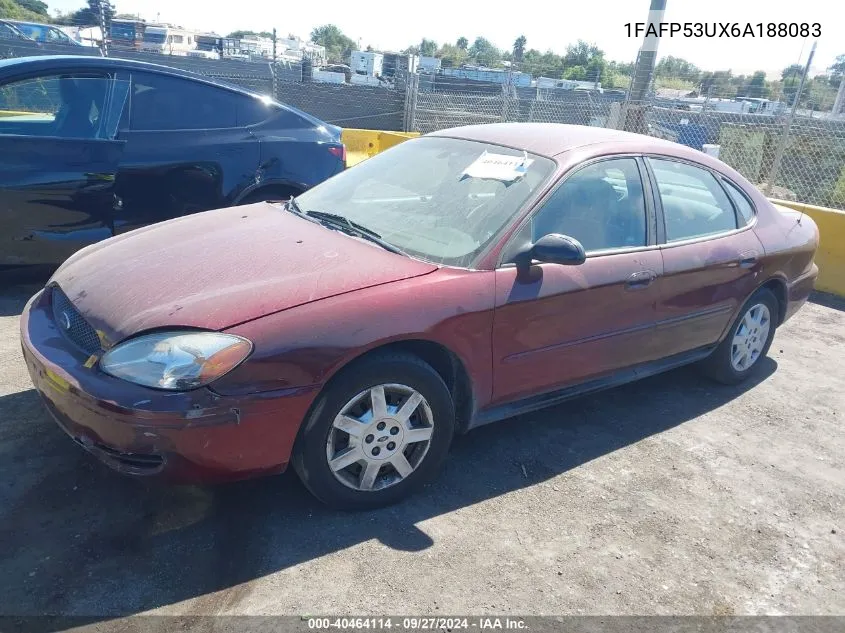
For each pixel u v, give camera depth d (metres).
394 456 2.93
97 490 2.92
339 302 2.70
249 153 5.50
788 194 11.55
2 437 3.21
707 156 4.34
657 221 3.80
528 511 3.09
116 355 2.53
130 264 3.04
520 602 2.54
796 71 11.50
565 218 3.40
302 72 18.73
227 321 2.55
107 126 4.99
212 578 2.51
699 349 4.32
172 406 2.41
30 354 2.78
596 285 3.41
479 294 3.01
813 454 3.90
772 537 3.11
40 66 4.86
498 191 3.39
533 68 17.36
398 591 2.53
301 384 2.59
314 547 2.71
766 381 4.90
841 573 2.92
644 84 9.23
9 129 4.80
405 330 2.79
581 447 3.72
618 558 2.85
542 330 3.27
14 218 4.63
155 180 5.10
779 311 4.79
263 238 3.24
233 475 2.61
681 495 3.36
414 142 4.17
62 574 2.46
